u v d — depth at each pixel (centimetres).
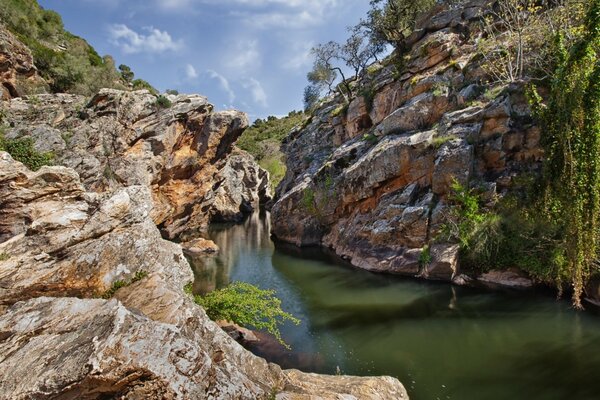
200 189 4209
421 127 2888
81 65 3922
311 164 4509
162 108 3550
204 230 4856
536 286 1973
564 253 1800
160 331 641
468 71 2817
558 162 1795
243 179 7000
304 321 1764
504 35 2880
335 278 2453
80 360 579
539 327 1542
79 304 788
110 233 1180
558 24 2420
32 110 2781
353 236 2944
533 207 2003
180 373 602
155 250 1262
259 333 1605
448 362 1327
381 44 4653
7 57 2908
